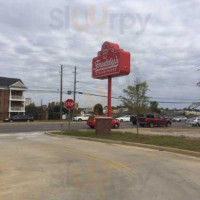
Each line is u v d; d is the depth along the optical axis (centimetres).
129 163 1173
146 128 4034
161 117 4559
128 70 2331
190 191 764
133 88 3272
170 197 714
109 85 2455
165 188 793
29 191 769
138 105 2994
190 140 1866
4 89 8512
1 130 3406
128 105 3002
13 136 2539
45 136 2541
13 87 8575
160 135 2336
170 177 923
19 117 6700
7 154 1416
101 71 2484
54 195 731
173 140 1877
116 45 2395
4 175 957
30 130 3425
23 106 8825
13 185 830
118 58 2311
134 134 2423
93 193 746
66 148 1658
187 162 1201
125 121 6325
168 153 1466
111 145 1823
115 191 764
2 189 790
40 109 9706
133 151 1537
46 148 1655
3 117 8450
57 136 2511
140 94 3775
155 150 1582
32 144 1862
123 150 1576
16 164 1151
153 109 6894
